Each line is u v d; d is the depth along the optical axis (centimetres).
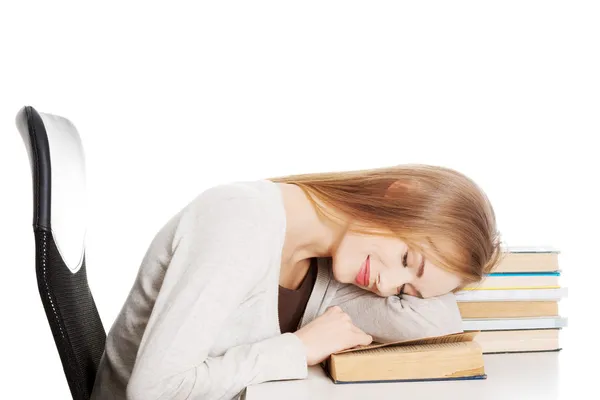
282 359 143
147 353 138
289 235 161
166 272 146
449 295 165
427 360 142
